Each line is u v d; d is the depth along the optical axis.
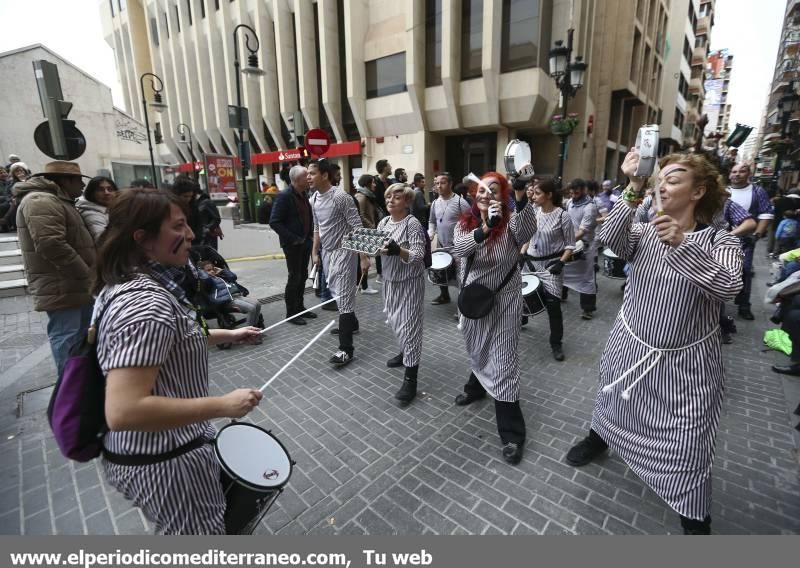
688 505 1.83
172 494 1.28
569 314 5.35
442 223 5.46
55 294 3.09
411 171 17.12
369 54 17.19
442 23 14.40
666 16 25.94
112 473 1.28
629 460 2.07
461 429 2.92
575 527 2.06
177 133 30.67
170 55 29.03
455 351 4.27
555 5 13.70
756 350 4.06
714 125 77.50
